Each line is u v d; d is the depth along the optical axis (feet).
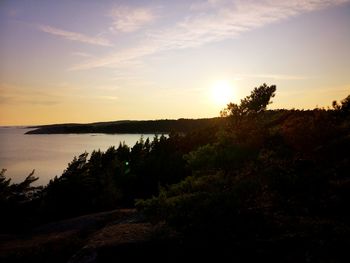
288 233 29.45
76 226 59.06
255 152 47.73
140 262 32.58
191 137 112.27
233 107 61.67
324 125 56.75
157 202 37.01
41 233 60.85
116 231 40.42
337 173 40.40
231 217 32.50
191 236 31.40
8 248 51.08
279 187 39.73
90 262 33.53
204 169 45.65
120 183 94.84
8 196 84.94
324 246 26.37
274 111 79.61
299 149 51.42
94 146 514.68
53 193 85.92
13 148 532.32
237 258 28.02
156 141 129.80
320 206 33.81
